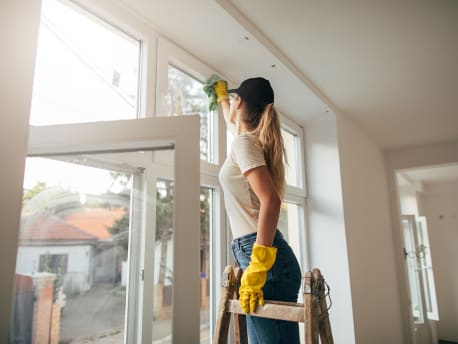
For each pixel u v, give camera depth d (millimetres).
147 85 1459
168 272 961
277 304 1021
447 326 5570
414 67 2205
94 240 1099
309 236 2717
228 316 1147
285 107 2586
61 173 1062
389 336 3057
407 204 5668
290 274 1104
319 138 2799
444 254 5816
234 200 1149
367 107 2783
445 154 3658
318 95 2434
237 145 1113
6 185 707
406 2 1612
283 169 1190
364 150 3297
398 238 3725
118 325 1080
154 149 1019
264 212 1006
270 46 1840
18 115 738
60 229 1046
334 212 2635
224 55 1843
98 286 1086
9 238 701
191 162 935
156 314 1000
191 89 1828
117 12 1376
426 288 5047
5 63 725
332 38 1869
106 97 1356
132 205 1161
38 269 1000
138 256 1113
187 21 1553
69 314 1033
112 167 1146
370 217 3162
